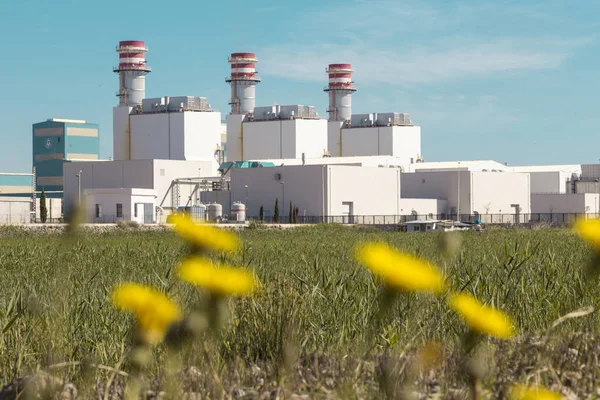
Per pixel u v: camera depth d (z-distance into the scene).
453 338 9.12
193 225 3.72
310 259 23.95
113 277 17.81
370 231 79.62
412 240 43.94
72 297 12.45
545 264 15.98
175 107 183.88
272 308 9.24
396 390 4.82
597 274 4.50
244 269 11.65
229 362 8.05
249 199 122.06
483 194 129.25
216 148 184.25
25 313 9.66
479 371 3.94
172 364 5.18
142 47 196.50
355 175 119.19
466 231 57.84
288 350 6.44
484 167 150.62
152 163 134.12
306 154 199.00
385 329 9.34
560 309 11.44
